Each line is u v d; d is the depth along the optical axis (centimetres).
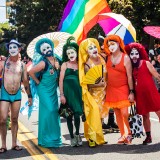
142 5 2723
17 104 730
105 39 755
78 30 1011
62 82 747
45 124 754
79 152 708
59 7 3831
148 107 742
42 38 769
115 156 672
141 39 2917
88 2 1011
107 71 755
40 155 693
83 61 748
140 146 742
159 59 1003
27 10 4084
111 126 902
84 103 743
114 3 2753
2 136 726
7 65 723
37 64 753
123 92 746
